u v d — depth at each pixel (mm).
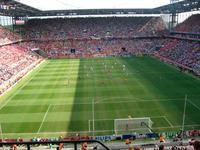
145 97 52781
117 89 59688
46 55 114750
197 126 38656
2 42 96375
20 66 84312
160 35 129250
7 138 36500
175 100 50375
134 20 140500
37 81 69875
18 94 57906
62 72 81062
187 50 98750
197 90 56750
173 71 78000
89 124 40469
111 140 34938
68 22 137125
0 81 65250
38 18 138250
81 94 56562
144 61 99312
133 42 126312
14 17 126125
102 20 139750
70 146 32500
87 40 127250
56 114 45125
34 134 37750
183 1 95688
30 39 122438
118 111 45469
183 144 31734
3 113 46406
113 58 109562
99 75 75312
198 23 111750
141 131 36438
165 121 40531
